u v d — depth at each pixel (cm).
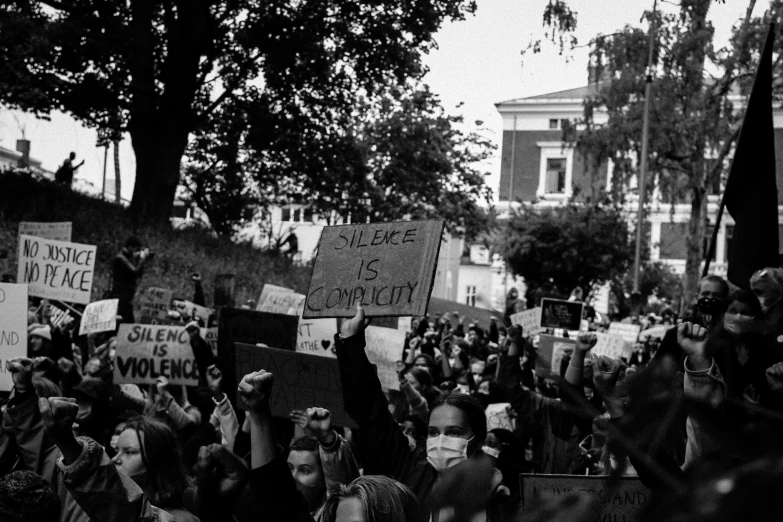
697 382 233
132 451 440
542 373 156
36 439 409
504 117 6812
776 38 2811
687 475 104
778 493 90
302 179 3544
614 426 146
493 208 3916
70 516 403
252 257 3092
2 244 2188
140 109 2889
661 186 3378
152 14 3070
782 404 240
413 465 396
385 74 3219
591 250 4488
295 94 3306
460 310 3562
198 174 3641
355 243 456
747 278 584
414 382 830
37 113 2680
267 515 312
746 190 595
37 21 2566
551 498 138
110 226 2603
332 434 405
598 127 3512
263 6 2933
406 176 3647
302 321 905
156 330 803
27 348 668
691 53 3097
